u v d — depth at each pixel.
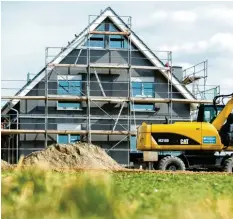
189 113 44.25
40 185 5.08
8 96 41.62
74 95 43.03
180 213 4.38
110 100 42.41
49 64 42.59
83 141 41.81
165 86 44.59
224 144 28.50
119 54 44.59
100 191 4.51
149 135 28.88
